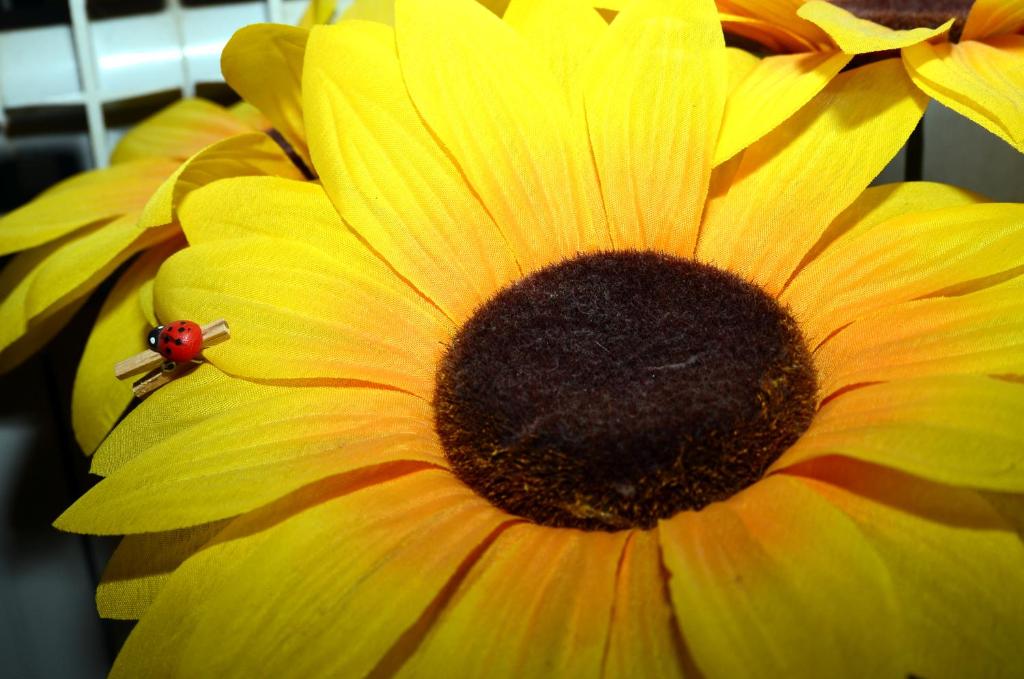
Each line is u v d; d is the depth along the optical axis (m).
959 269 0.31
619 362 0.29
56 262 0.36
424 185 0.35
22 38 0.44
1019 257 0.30
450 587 0.28
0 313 0.38
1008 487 0.24
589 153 0.35
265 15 0.45
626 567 0.27
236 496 0.28
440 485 0.29
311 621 0.27
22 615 0.46
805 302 0.33
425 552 0.27
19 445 0.45
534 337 0.31
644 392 0.28
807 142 0.34
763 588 0.24
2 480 0.45
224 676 0.26
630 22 0.35
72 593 0.47
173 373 0.32
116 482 0.29
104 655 0.47
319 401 0.31
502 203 0.35
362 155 0.34
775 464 0.28
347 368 0.32
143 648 0.28
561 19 0.37
